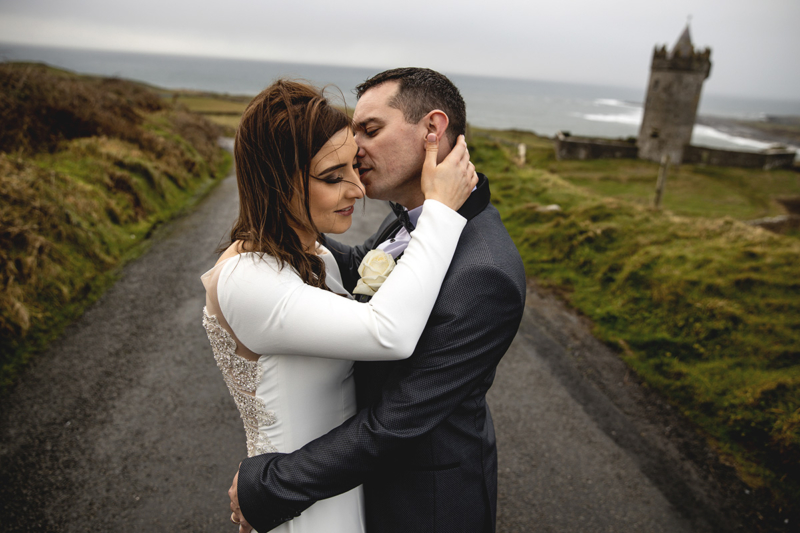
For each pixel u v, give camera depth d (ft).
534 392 11.43
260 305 3.22
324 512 3.93
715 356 12.51
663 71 114.83
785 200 86.43
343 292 4.32
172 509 7.82
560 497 8.37
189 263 18.07
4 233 13.87
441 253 3.30
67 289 14.47
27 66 26.91
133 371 11.44
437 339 3.25
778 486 8.61
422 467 3.73
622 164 113.09
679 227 21.52
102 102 33.14
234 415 10.10
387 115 3.69
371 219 25.90
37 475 8.34
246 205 3.46
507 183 32.94
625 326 14.51
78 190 19.38
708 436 9.98
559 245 20.11
